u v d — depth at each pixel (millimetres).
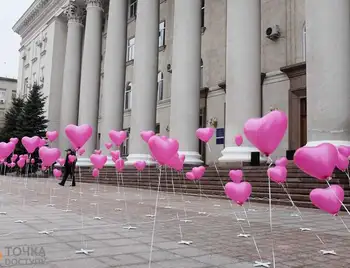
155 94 18938
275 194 10102
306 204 9117
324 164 3609
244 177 11531
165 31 25125
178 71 16172
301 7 17375
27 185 17141
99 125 30875
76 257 3854
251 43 13867
